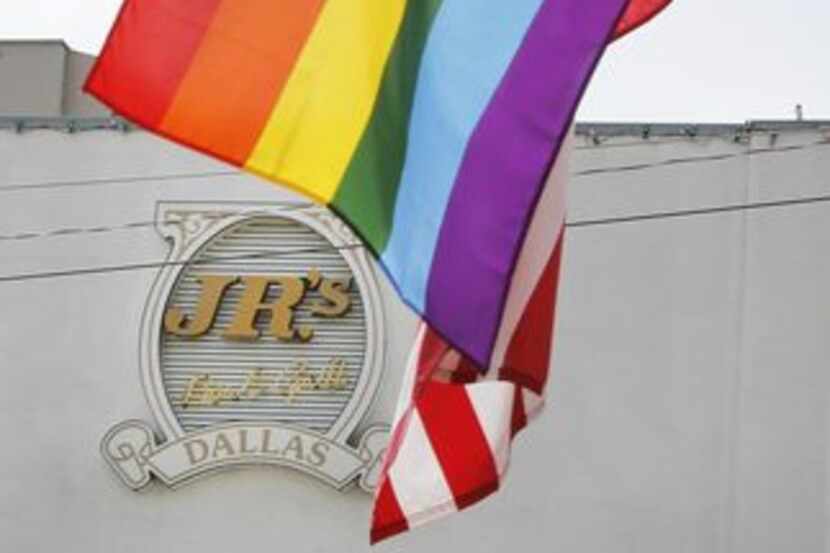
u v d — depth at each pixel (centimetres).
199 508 2344
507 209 1045
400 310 2367
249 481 2345
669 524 2338
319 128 1070
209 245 2408
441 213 1049
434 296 1041
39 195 2445
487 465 1296
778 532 2339
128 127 2450
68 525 2356
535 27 1060
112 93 1080
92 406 2384
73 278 2419
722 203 2411
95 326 2406
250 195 2416
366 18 1077
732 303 2392
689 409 2367
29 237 2434
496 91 1057
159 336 2391
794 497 2347
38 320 2412
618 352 2377
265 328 2383
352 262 2378
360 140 1064
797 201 2406
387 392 2353
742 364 2380
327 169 1065
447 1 1070
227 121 1076
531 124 1051
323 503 2338
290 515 2336
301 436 2341
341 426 2341
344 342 2373
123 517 2348
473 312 1039
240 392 2370
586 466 2347
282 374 2372
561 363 2372
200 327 2383
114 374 2391
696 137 2422
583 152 2417
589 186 2411
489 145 1052
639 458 2352
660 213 2408
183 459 2344
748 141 2420
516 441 2350
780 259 2398
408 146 1059
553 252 1148
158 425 2366
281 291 2389
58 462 2370
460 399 1297
